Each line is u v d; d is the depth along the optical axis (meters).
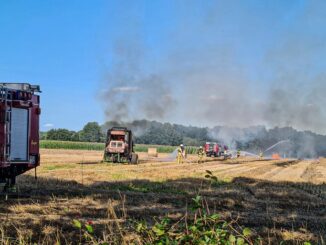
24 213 11.52
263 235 10.02
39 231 9.32
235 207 14.82
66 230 9.55
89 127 117.44
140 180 22.39
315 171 38.09
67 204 13.29
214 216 5.39
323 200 17.44
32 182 18.94
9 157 14.98
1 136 14.59
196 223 5.37
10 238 8.48
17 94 15.41
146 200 14.99
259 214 13.48
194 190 18.81
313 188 22.12
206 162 49.69
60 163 36.75
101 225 10.01
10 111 14.99
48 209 12.21
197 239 5.25
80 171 26.70
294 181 26.00
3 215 11.05
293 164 51.81
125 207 13.29
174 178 24.33
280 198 17.50
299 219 12.80
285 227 11.47
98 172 26.77
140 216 11.80
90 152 77.62
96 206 13.18
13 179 16.05
